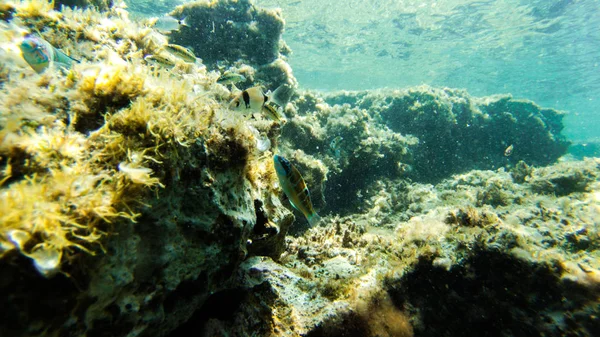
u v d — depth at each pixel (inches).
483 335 118.4
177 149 73.7
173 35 348.5
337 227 216.4
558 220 190.9
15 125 63.3
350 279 129.3
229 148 92.0
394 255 138.4
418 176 469.4
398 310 120.9
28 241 48.4
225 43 355.3
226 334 101.8
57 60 102.3
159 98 80.0
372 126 433.1
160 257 71.6
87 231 55.1
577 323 107.9
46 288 50.6
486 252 122.7
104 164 64.0
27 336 49.5
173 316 80.5
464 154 526.3
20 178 59.4
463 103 535.5
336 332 111.3
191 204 80.5
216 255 88.4
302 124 339.0
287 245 186.1
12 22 147.6
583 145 903.1
